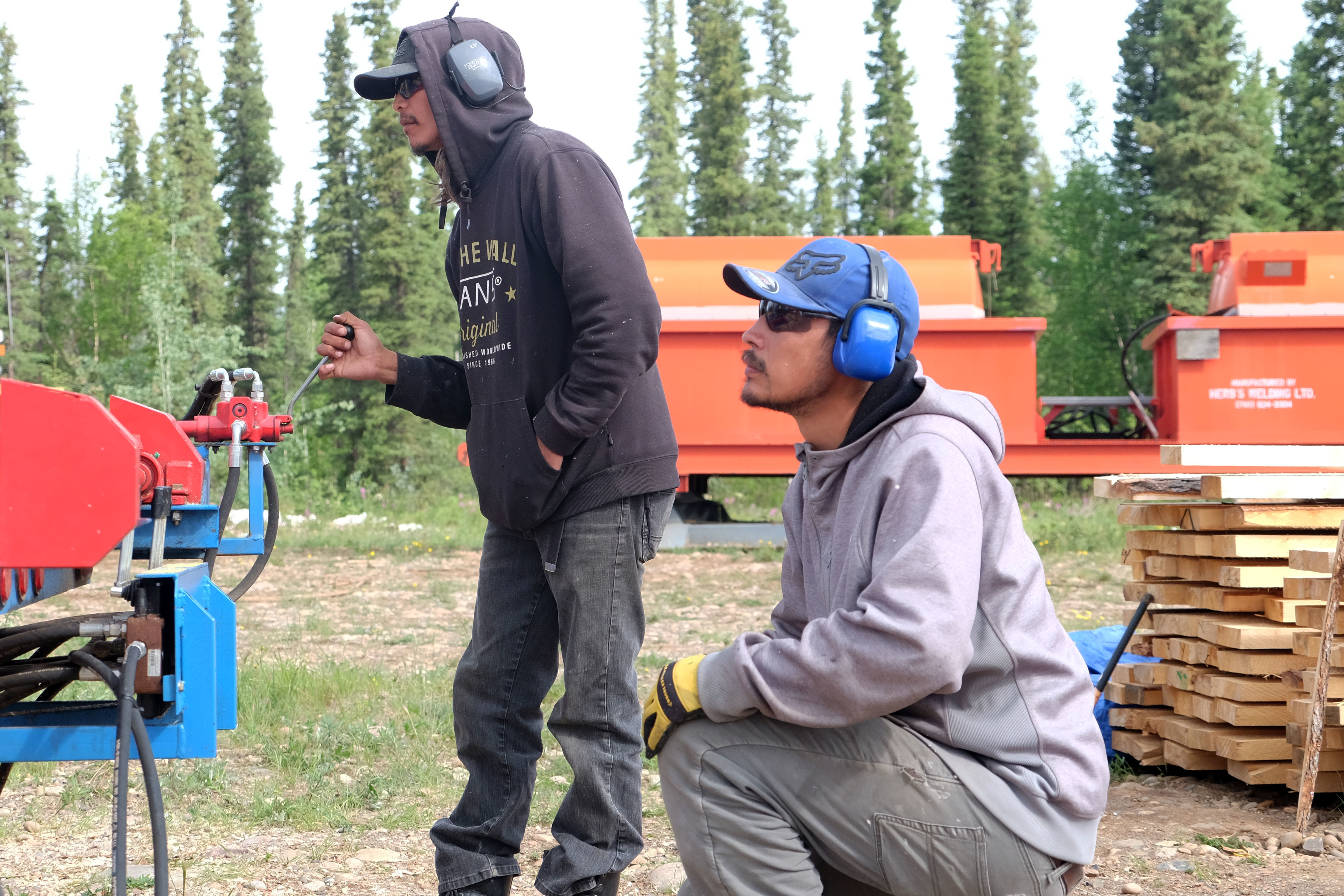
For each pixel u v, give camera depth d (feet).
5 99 144.05
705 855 7.00
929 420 6.82
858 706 6.29
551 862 8.98
